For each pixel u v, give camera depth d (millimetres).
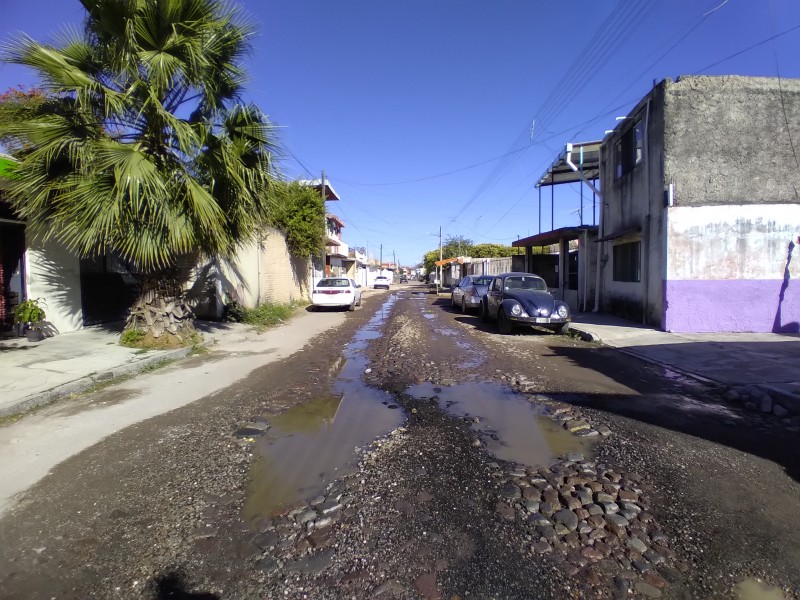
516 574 2688
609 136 15578
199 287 14023
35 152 7609
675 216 11250
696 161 11289
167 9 7641
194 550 2930
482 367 8039
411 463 4145
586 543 2977
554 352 9523
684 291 11305
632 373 7562
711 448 4469
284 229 20266
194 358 9109
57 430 5031
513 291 13086
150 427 5117
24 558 2865
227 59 9062
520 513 3322
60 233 8641
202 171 9062
